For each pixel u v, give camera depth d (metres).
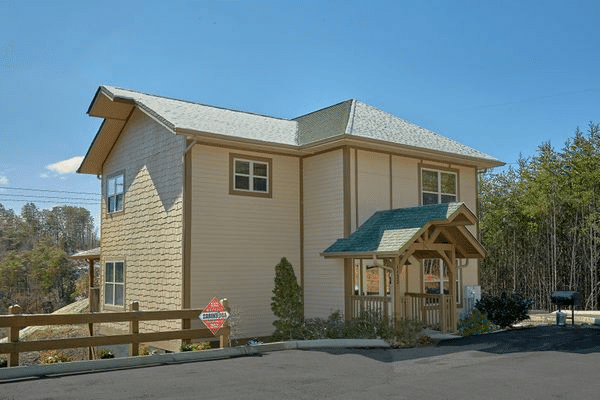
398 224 14.64
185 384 8.27
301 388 8.02
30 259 61.19
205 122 15.69
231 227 15.32
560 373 9.23
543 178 25.56
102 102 17.19
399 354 11.37
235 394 7.63
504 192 28.61
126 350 16.75
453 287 14.97
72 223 92.06
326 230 16.03
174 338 11.12
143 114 17.23
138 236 16.91
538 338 13.53
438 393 7.74
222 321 11.63
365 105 19.39
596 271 24.75
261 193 16.03
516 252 27.88
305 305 16.44
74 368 9.38
